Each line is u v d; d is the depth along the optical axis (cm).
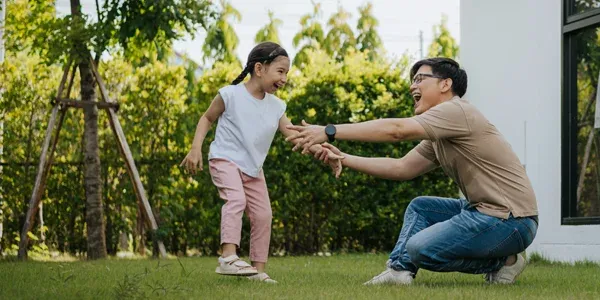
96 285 387
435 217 404
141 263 630
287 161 945
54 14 889
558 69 679
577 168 656
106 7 812
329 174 952
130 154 840
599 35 633
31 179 916
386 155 956
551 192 684
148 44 874
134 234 945
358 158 415
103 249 849
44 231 927
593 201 638
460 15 822
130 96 942
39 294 340
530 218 380
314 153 412
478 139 376
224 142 440
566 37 666
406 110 971
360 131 370
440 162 396
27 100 932
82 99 845
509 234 374
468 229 373
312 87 960
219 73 962
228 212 423
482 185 378
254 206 444
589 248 639
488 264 389
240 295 329
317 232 970
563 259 667
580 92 653
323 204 965
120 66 948
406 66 1034
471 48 808
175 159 934
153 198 932
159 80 948
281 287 369
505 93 755
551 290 360
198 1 819
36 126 934
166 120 945
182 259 767
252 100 441
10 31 877
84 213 932
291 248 966
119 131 838
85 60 820
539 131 701
